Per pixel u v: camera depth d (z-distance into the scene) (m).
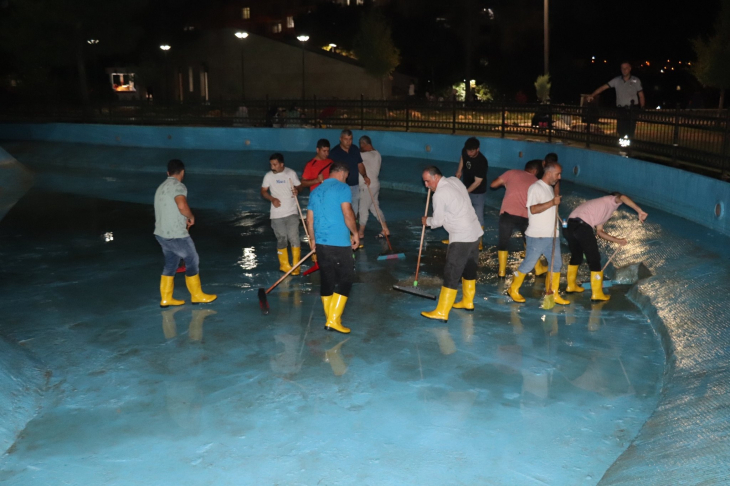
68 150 23.73
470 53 45.41
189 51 44.91
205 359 6.09
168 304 7.62
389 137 19.95
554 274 7.51
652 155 12.06
